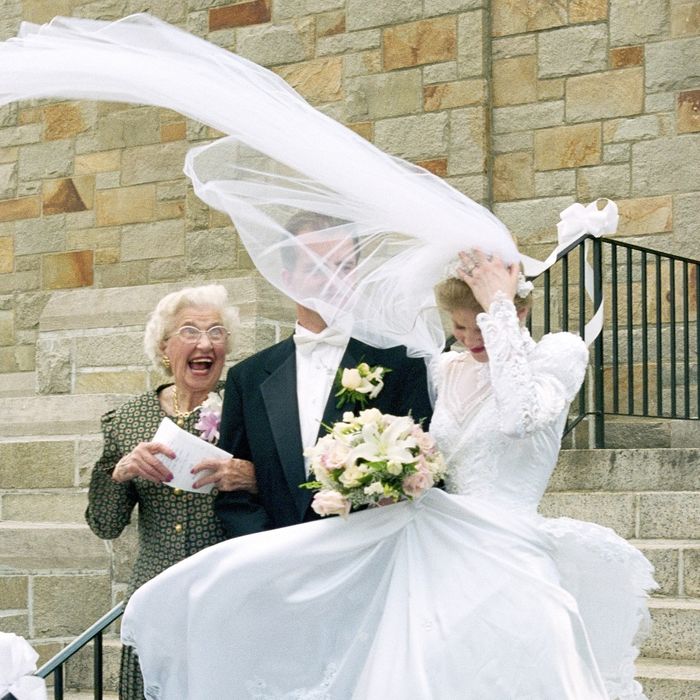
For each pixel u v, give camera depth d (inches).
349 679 141.7
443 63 382.3
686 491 258.5
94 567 269.0
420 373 153.5
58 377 362.9
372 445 139.3
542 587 134.6
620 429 351.6
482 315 138.5
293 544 141.9
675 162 356.2
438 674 132.2
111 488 171.8
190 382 171.0
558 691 130.0
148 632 144.1
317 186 145.9
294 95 150.9
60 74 145.0
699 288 317.4
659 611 210.4
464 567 138.1
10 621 263.4
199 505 165.5
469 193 376.8
